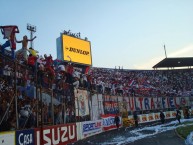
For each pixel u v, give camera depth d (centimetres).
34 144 1335
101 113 2603
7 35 1284
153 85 4959
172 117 4016
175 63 5909
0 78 1284
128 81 4612
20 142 1208
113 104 2947
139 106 3519
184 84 5347
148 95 4128
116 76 4684
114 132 2475
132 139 1894
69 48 3384
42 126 1430
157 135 2041
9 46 1299
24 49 1562
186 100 4350
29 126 1395
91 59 3728
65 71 2025
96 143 1748
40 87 1471
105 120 2652
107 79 4222
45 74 1647
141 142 1706
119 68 5250
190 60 5866
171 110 4094
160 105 3931
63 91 1891
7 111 1228
